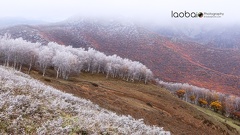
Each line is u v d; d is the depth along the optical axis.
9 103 11.47
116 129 11.86
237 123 95.38
